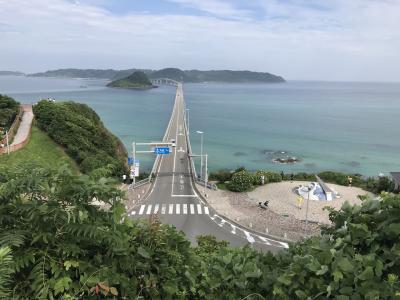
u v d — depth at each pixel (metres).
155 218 5.32
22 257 3.63
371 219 4.29
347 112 169.38
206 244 14.28
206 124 124.31
